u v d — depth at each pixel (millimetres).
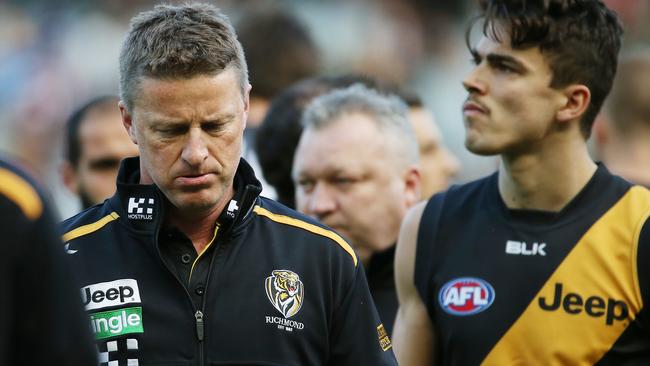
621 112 17703
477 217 13203
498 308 12648
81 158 18969
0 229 8336
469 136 12891
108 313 10727
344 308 11258
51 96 41438
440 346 13281
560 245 12672
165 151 10359
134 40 10594
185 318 10703
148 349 10609
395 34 45406
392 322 14930
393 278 15258
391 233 15195
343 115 15266
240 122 10586
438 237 13297
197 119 10258
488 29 12867
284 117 17172
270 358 10766
